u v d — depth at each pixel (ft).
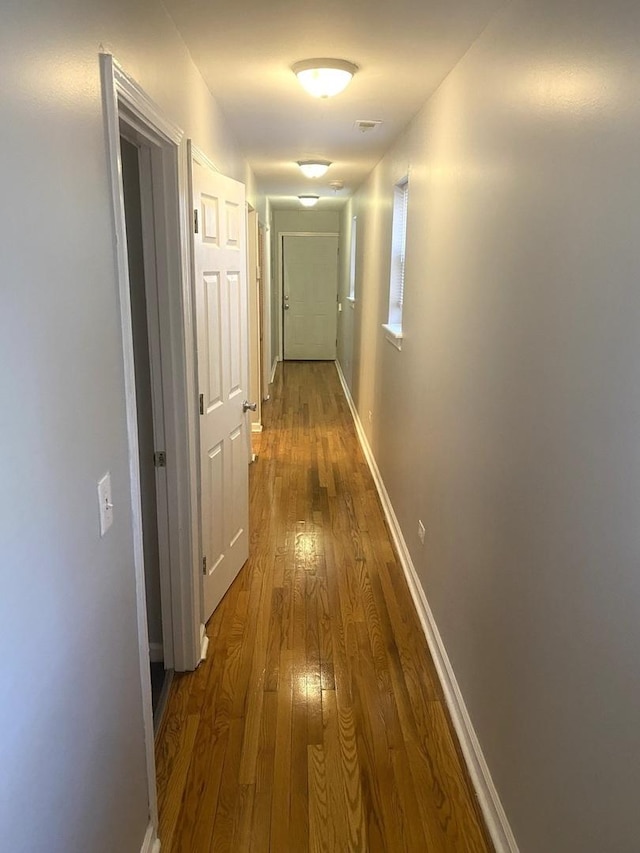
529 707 5.20
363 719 7.59
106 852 4.56
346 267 27.55
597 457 4.02
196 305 7.80
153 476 7.95
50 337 3.38
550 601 4.78
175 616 8.18
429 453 9.41
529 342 5.26
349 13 6.26
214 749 7.06
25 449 3.09
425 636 9.25
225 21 6.48
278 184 20.95
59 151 3.49
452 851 5.92
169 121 6.28
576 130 4.38
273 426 21.20
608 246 3.90
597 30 4.06
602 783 3.92
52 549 3.45
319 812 6.29
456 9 6.11
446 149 8.39
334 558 11.72
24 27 3.04
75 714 3.87
